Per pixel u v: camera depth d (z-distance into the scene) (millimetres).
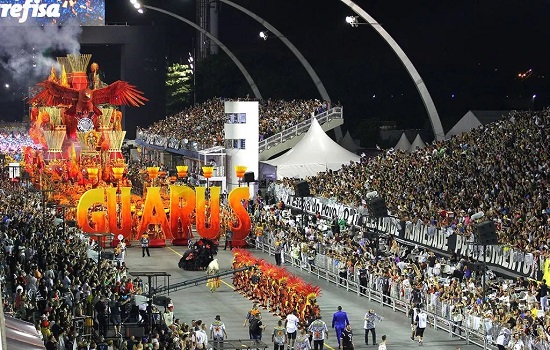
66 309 36750
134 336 36688
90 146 84375
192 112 118500
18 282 41281
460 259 53531
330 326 48219
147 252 69375
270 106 105000
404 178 70750
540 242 49344
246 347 37750
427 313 47875
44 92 87375
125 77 138750
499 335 40625
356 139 120625
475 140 72438
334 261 58438
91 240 65000
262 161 89750
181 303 54219
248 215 71875
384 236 63594
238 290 57688
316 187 77938
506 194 59375
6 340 18203
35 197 81688
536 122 70188
